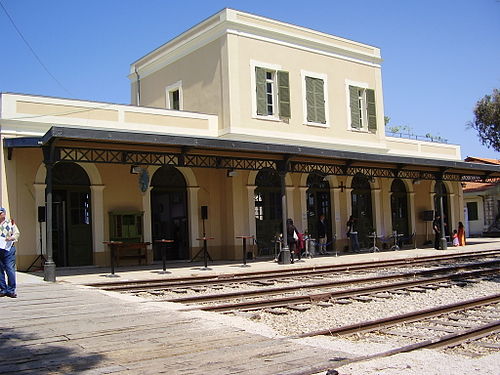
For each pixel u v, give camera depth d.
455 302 10.35
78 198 17.42
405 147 26.52
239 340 6.21
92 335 6.56
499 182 29.88
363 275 15.12
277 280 13.99
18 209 15.95
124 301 9.50
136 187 18.41
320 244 21.92
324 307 9.95
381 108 25.06
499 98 34.75
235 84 19.88
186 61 21.92
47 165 13.47
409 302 10.52
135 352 5.70
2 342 6.23
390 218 25.16
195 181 19.83
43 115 16.44
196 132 19.58
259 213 20.92
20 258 15.91
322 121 22.52
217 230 20.34
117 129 17.77
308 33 22.42
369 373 4.91
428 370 5.05
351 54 24.03
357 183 24.33
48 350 5.83
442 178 24.56
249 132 20.00
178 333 6.62
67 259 17.08
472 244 27.23
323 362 5.21
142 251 18.41
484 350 6.58
